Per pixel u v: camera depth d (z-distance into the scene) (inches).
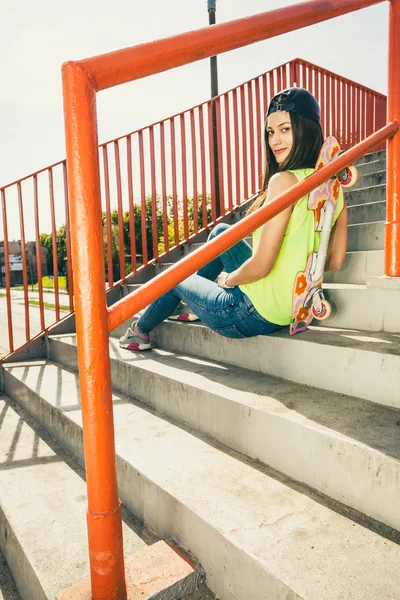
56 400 89.7
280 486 52.2
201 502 49.2
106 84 35.5
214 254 43.8
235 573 42.3
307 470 51.8
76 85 33.8
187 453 61.7
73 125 34.3
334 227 71.9
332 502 48.6
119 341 104.6
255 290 68.6
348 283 88.0
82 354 36.7
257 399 61.6
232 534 43.3
